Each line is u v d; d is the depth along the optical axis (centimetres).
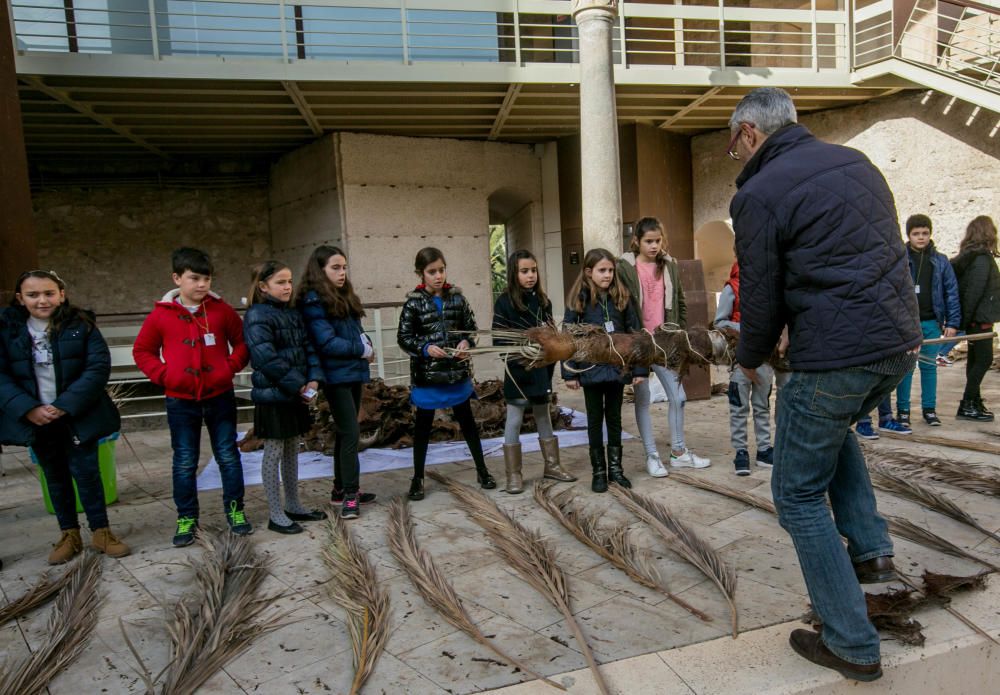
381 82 896
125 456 614
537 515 391
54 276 354
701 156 1262
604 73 664
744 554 323
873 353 206
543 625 262
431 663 238
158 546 374
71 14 897
